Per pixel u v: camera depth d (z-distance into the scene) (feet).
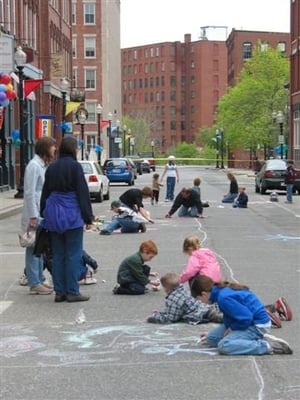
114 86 325.83
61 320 28.96
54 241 32.35
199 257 31.09
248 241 55.52
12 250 52.11
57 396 19.63
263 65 242.58
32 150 147.43
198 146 532.32
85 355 23.75
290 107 195.21
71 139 32.37
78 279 33.42
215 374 21.33
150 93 557.74
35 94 150.10
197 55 540.11
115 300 32.94
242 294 23.59
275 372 21.42
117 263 44.45
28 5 146.41
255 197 115.65
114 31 326.24
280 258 46.03
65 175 31.65
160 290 35.24
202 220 73.72
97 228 63.67
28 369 22.24
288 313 28.12
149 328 27.40
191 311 28.14
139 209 63.57
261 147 260.62
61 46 191.42
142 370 21.91
